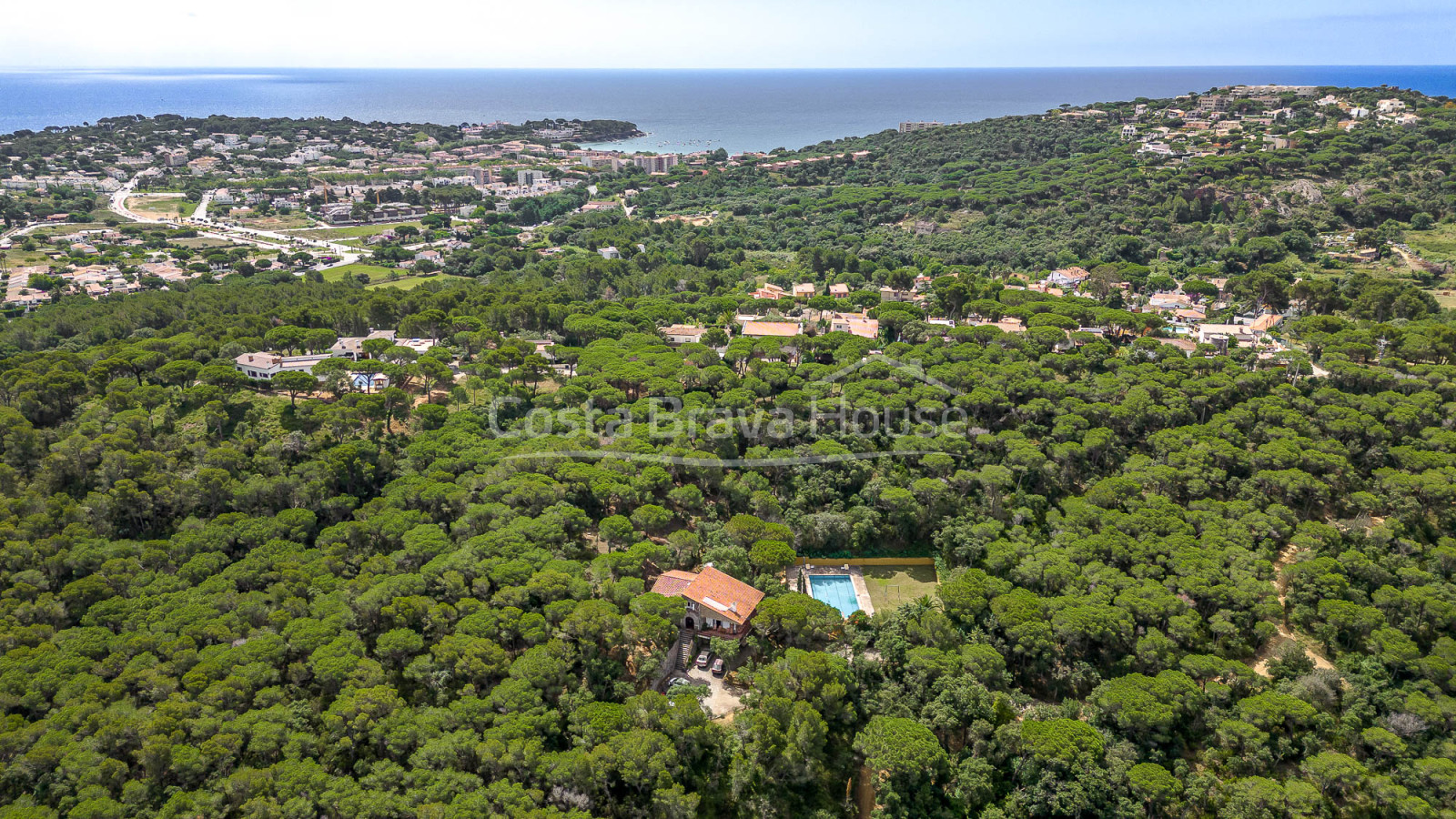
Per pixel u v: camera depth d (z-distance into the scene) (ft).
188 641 224.53
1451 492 293.43
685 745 213.46
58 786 186.50
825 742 221.05
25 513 276.00
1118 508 305.94
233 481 295.28
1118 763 211.82
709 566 270.46
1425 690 230.89
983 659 238.07
